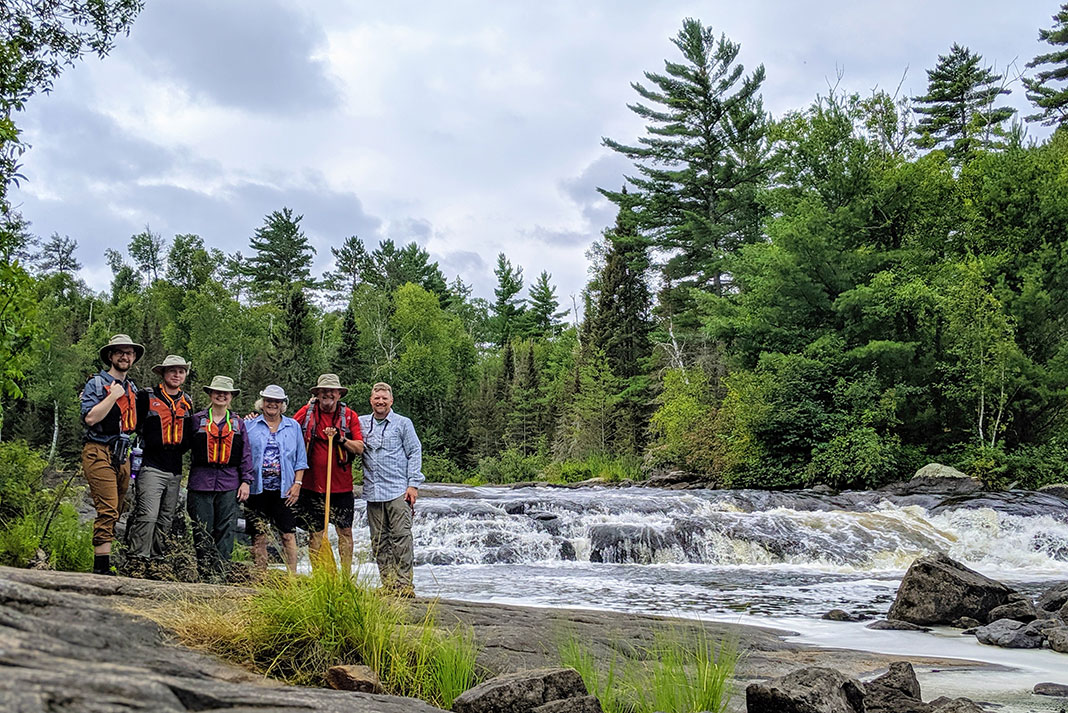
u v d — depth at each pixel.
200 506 8.06
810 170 34.53
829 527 19.64
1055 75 59.31
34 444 42.88
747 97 52.50
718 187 53.22
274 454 8.32
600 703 4.75
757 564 17.91
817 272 32.12
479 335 110.38
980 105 60.31
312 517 8.38
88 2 10.91
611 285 54.66
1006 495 23.73
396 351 73.50
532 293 105.69
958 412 30.53
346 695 3.85
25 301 8.23
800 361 30.64
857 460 27.69
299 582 5.08
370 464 8.60
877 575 16.12
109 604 4.41
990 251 32.25
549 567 16.73
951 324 29.17
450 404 62.28
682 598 12.66
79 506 12.20
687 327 52.62
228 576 7.68
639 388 50.12
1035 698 6.40
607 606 11.69
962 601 10.41
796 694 4.73
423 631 5.21
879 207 32.75
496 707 4.50
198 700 2.98
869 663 7.50
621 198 55.03
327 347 74.50
